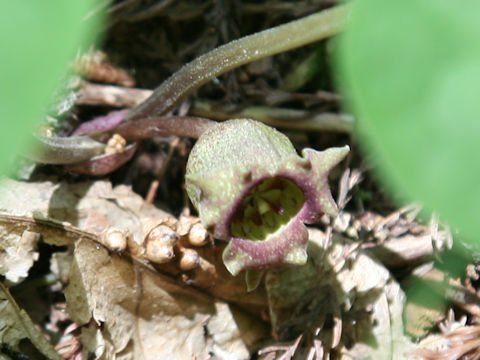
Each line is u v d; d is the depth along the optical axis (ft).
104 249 0.27
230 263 0.24
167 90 0.31
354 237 0.31
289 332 0.29
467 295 0.30
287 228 0.24
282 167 0.23
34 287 0.29
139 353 0.29
